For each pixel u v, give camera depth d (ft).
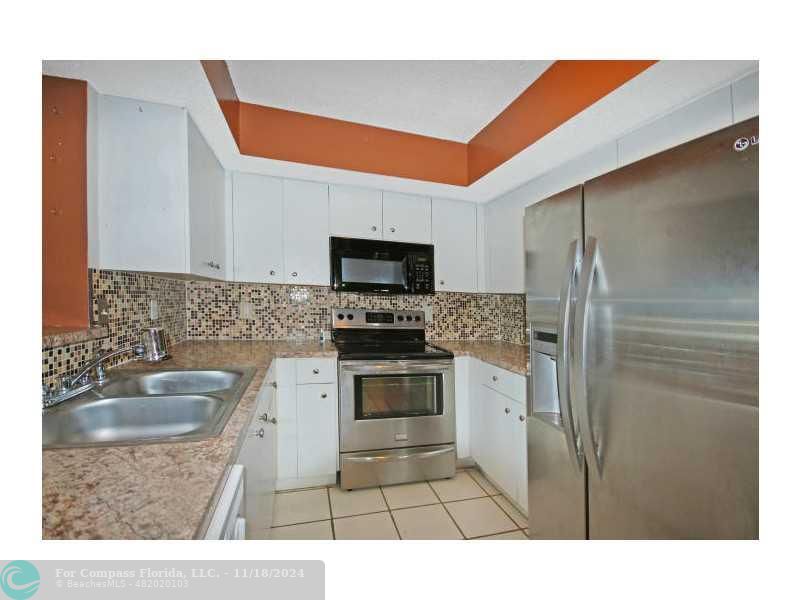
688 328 2.71
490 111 6.44
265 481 4.42
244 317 8.18
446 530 5.55
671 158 2.83
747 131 2.38
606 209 3.43
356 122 6.91
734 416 2.45
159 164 4.60
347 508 6.14
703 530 2.64
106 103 4.42
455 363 7.66
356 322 8.46
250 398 3.60
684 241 2.73
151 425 3.62
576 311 3.59
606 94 4.06
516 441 5.95
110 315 4.82
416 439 7.09
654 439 2.97
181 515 1.66
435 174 7.48
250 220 7.04
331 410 6.86
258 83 5.68
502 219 8.05
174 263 4.66
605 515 3.51
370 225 7.86
